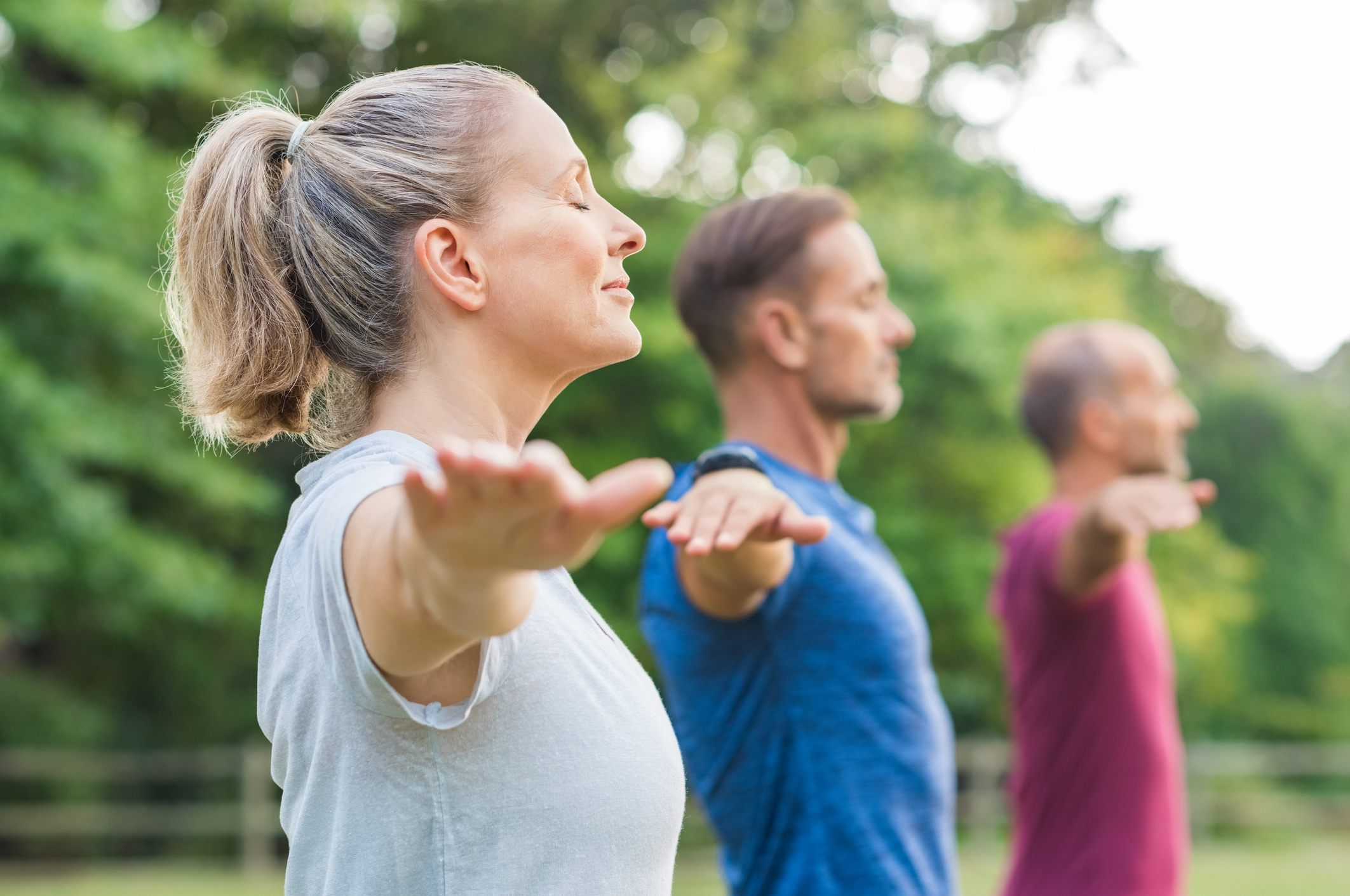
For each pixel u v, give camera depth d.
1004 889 4.41
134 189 11.75
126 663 16.64
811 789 2.93
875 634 3.02
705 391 13.95
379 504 1.50
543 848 1.69
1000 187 20.91
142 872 13.94
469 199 1.87
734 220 3.43
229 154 1.98
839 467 15.17
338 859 1.67
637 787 1.77
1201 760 19.25
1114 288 19.97
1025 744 4.34
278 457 15.40
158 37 11.99
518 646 1.69
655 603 3.10
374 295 1.88
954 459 15.45
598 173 14.55
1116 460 4.82
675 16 17.61
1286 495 25.80
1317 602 25.61
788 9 19.19
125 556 11.92
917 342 14.73
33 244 10.80
